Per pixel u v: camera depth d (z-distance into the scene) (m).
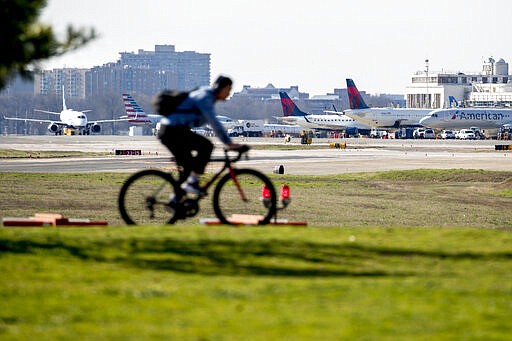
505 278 30.95
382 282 29.42
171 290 27.69
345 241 37.69
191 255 34.06
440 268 33.03
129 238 37.12
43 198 108.69
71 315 24.45
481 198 127.00
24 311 24.92
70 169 184.38
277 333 22.42
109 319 23.98
